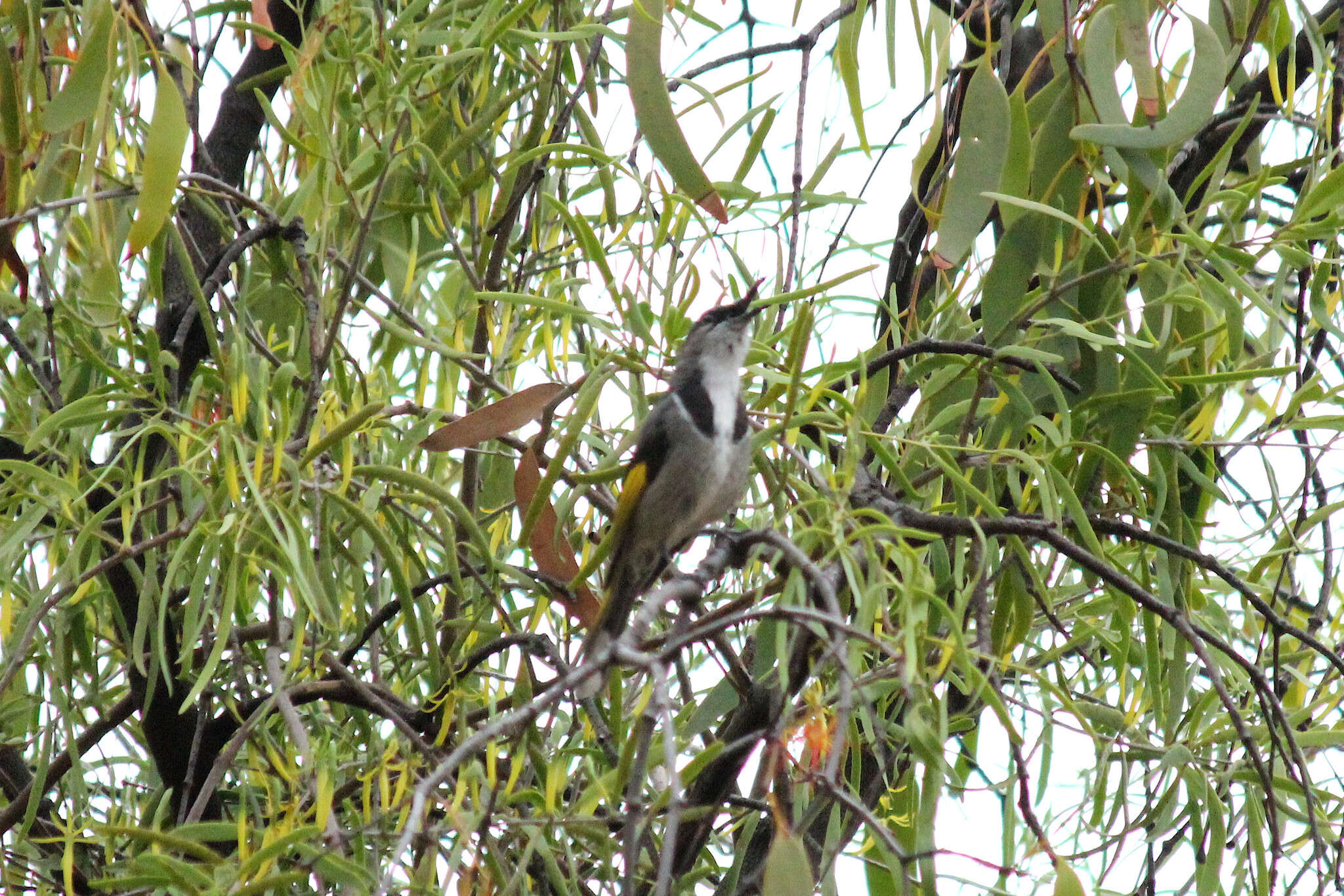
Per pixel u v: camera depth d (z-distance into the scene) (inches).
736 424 359.3
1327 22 412.8
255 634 364.2
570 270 416.8
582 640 377.4
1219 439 376.5
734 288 391.2
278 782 318.7
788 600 251.3
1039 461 322.7
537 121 395.9
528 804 334.3
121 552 317.7
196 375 357.4
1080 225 329.1
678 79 386.0
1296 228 334.0
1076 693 387.2
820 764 264.2
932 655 322.7
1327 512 361.1
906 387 398.6
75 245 378.0
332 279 408.5
